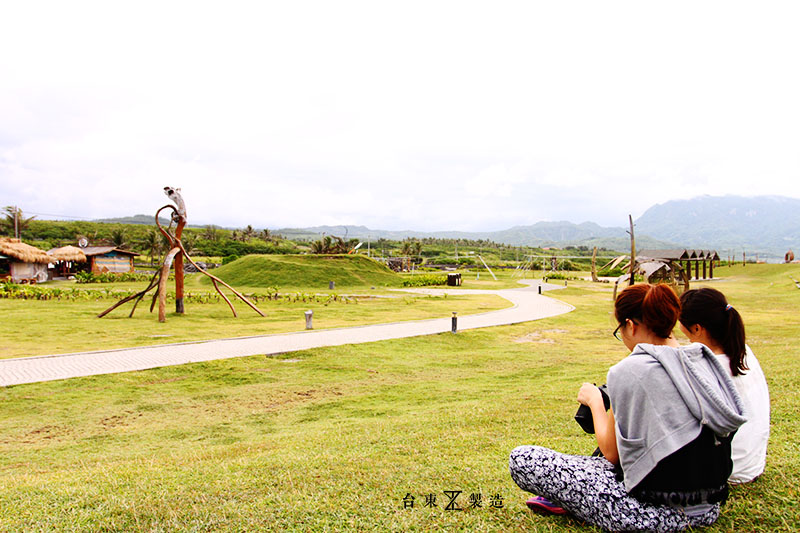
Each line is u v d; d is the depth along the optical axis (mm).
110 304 25859
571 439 4992
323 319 22344
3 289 27562
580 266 111562
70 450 6754
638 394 2262
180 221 22359
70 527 3119
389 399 9414
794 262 77000
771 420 4941
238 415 8531
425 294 39250
